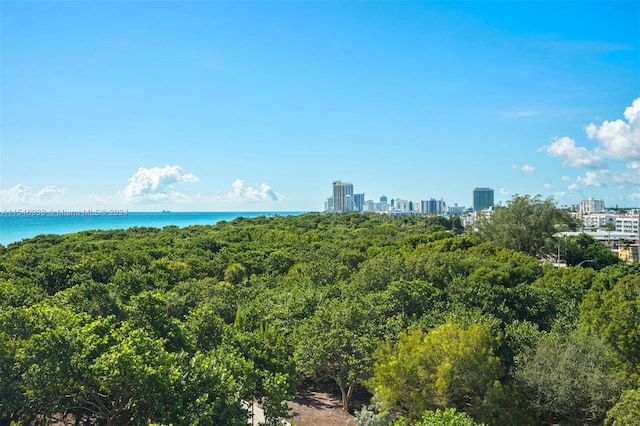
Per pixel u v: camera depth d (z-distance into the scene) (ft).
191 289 148.56
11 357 65.57
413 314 121.39
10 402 60.59
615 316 92.94
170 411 60.29
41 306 77.30
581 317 115.75
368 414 85.25
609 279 175.32
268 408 74.08
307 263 212.02
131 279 136.56
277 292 155.84
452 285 140.87
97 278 159.74
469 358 86.22
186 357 78.38
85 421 80.28
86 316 75.46
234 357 78.23
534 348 100.63
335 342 101.91
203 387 64.85
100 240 292.40
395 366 85.30
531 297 141.79
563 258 294.87
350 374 97.09
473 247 244.83
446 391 85.25
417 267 160.35
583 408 90.58
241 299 141.69
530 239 284.20
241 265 213.46
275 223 470.80
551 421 101.40
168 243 283.18
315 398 113.80
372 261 170.81
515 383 93.71
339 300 133.59
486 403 84.64
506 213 294.05
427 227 471.21
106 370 61.21
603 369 90.02
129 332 71.36
